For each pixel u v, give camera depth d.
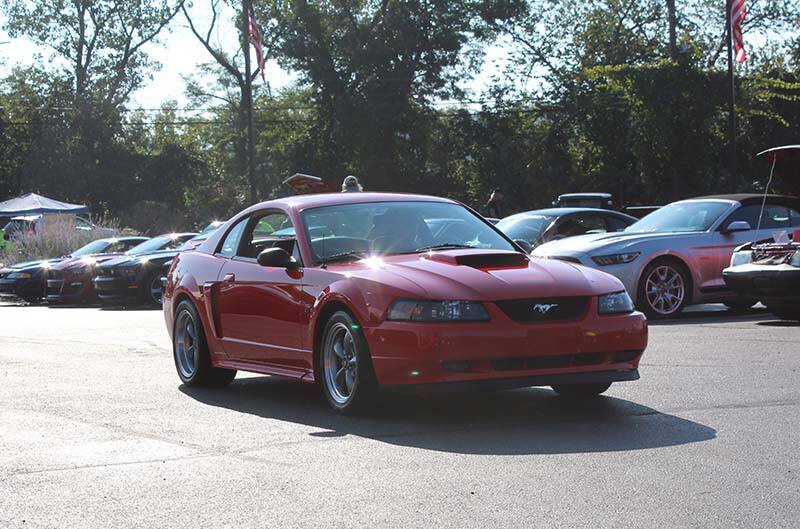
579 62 55.56
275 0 56.75
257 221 8.43
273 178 60.50
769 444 5.74
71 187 60.31
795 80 44.66
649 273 13.30
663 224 14.21
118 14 64.19
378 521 4.43
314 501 4.79
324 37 56.38
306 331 7.30
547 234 16.83
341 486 5.05
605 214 17.39
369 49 55.19
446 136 57.41
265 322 7.79
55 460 5.77
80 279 22.62
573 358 6.60
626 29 54.88
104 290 21.08
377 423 6.72
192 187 63.53
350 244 7.57
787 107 43.50
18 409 7.55
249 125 40.25
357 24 56.91
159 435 6.48
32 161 60.75
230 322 8.23
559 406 7.18
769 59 47.47
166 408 7.58
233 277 8.20
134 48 64.56
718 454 5.52
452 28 55.06
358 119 54.44
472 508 4.60
